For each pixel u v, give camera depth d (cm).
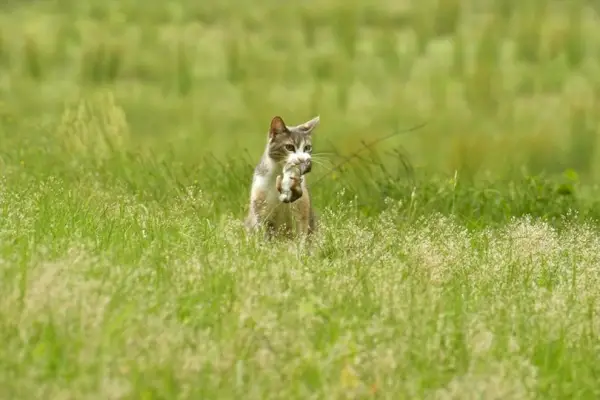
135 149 2356
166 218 1573
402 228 1641
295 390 953
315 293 1212
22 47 3728
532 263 1446
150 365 955
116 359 952
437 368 1019
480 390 957
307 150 1681
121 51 3706
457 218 1838
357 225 1616
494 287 1311
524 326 1162
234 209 1842
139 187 1980
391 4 4275
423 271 1330
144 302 1095
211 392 934
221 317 1102
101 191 1788
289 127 1698
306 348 1031
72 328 1004
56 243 1320
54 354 968
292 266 1288
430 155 2688
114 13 4194
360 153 2616
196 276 1208
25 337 978
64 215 1507
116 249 1327
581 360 1090
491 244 1567
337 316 1127
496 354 1080
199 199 1730
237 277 1214
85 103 2584
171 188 1947
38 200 1590
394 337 1082
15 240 1331
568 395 1032
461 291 1293
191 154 2531
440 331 1088
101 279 1127
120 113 2411
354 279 1258
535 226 1633
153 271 1223
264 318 1062
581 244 1549
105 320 1024
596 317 1182
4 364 938
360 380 980
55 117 2795
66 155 2217
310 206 1677
